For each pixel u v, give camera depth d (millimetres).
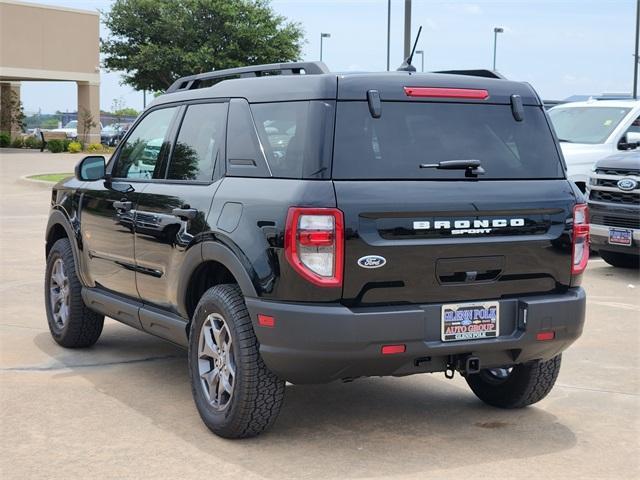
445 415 5672
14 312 8578
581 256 5277
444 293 4824
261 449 4977
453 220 4820
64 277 7230
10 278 10375
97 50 45875
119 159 6605
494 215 4934
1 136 45688
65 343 7207
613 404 5992
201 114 5707
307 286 4578
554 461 4879
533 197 5066
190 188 5523
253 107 5191
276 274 4660
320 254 4570
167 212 5660
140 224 5961
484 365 5023
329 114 4723
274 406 4945
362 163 4711
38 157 37781
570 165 13133
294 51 52594
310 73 5059
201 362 5289
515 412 5777
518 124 5219
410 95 4922
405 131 4863
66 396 5938
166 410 5664
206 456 4855
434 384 6402
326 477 4578
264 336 4719
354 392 6156
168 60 50844
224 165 5297
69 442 5059
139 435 5188
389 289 4695
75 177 7305
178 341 5703
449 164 4859
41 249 12664
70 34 44656
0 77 43656
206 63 50219
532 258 5055
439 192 4797
